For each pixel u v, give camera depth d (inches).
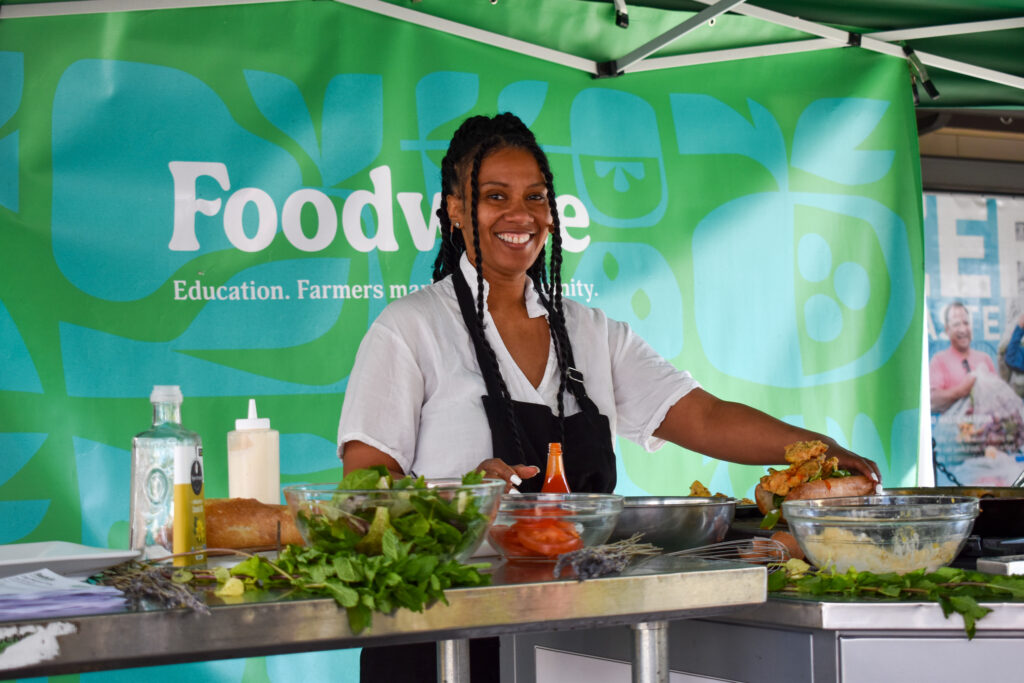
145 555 55.1
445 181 94.7
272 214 129.2
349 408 84.4
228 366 126.6
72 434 120.3
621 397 96.2
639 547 57.5
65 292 121.2
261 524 61.2
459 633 47.7
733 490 145.6
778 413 147.8
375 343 85.7
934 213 195.0
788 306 149.3
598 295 141.1
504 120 91.5
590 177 141.7
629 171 143.6
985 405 194.7
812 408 149.3
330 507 50.3
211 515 60.5
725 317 146.4
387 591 46.2
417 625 46.9
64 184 121.8
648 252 143.6
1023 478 89.7
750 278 147.8
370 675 86.3
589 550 52.9
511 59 139.2
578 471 85.9
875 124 154.2
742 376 146.5
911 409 153.6
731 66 149.0
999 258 197.9
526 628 49.1
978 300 195.9
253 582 48.2
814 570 63.6
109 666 42.1
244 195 128.2
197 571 49.4
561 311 91.9
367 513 50.2
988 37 146.9
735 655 59.2
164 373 124.3
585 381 92.4
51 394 119.9
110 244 123.0
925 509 60.8
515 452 84.2
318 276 130.5
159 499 55.6
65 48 122.4
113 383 122.3
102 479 121.1
